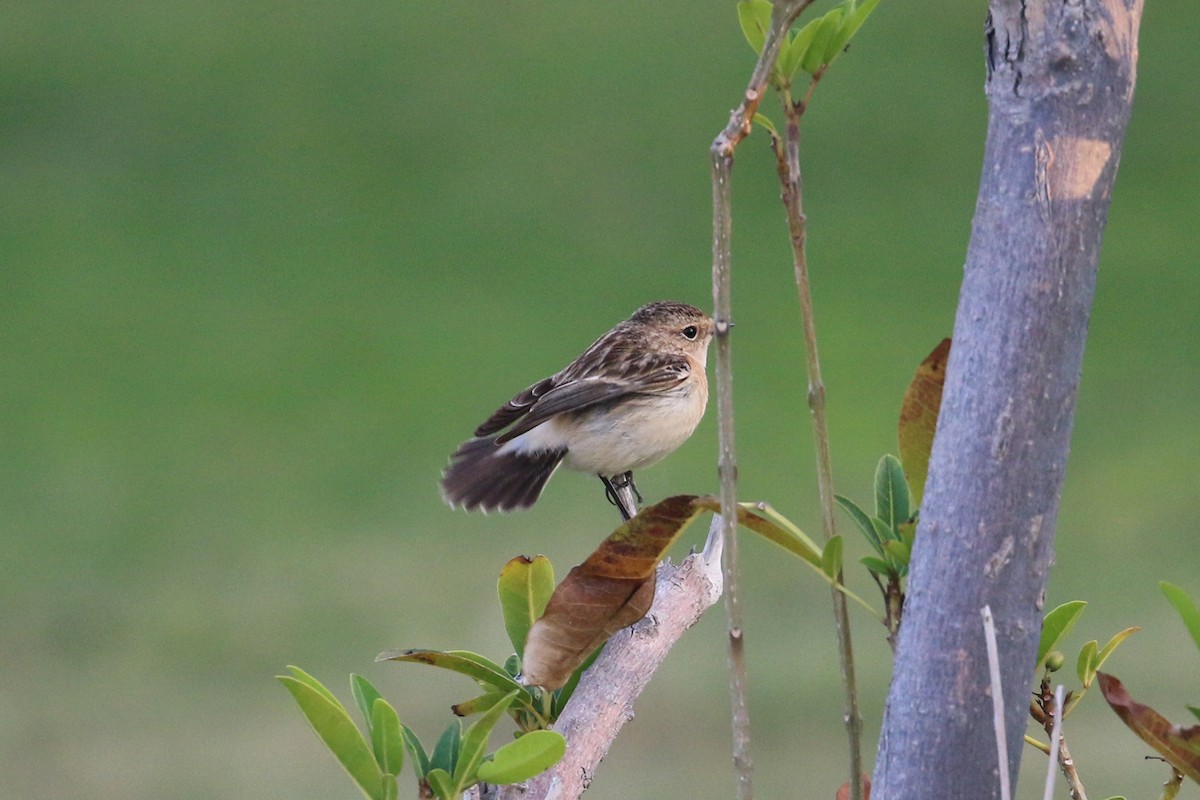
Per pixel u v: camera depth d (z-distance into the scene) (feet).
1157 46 96.07
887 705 10.12
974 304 9.80
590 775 12.05
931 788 9.82
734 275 71.31
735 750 9.76
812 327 10.40
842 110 88.94
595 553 10.91
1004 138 9.73
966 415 9.76
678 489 52.49
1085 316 9.68
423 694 40.78
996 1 9.77
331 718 10.10
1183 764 10.17
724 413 9.71
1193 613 9.60
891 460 12.10
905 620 10.03
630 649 12.66
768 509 10.27
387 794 10.14
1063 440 9.73
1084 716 37.63
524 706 11.72
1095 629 42.93
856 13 10.50
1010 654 9.73
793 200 10.45
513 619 12.45
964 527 9.73
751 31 11.19
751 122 9.66
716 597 14.52
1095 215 9.61
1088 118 9.54
